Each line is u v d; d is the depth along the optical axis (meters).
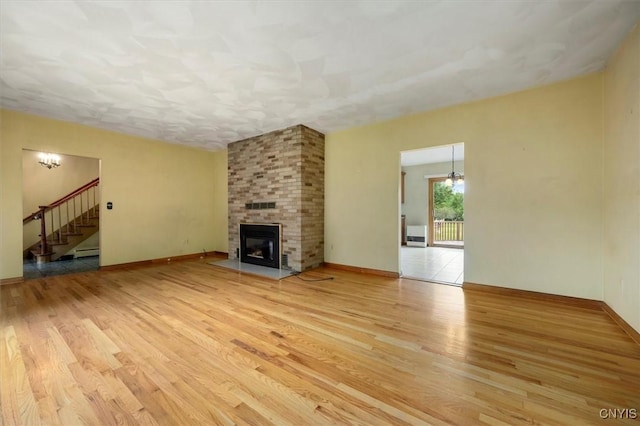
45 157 6.27
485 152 3.48
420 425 1.31
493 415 1.37
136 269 4.90
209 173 6.54
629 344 2.10
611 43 2.34
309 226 4.72
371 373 1.74
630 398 1.49
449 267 5.00
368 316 2.68
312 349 2.04
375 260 4.43
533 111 3.18
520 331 2.33
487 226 3.47
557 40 2.28
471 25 2.08
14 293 3.44
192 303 3.07
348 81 2.98
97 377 1.69
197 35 2.19
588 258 2.91
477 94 3.35
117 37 2.21
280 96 3.37
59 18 1.97
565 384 1.61
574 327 2.41
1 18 1.96
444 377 1.69
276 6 1.88
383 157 4.35
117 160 4.96
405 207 8.48
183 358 1.92
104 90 3.19
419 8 1.90
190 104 3.62
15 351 2.00
